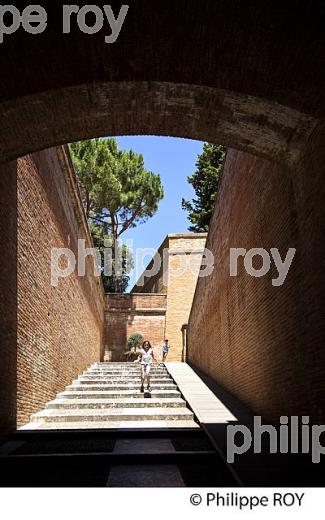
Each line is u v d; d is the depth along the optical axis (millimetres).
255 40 5793
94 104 7051
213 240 14906
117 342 27859
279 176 8172
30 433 8328
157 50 6098
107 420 10008
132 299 28359
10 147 7367
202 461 7176
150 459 7145
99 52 6066
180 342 26750
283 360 8008
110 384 14688
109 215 31750
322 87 6012
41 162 10758
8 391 8039
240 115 7184
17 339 8648
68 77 6387
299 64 5895
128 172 31391
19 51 5832
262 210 9234
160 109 7367
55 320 12430
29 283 9602
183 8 5500
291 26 5477
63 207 13672
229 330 12586
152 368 18609
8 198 8031
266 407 9047
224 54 6094
